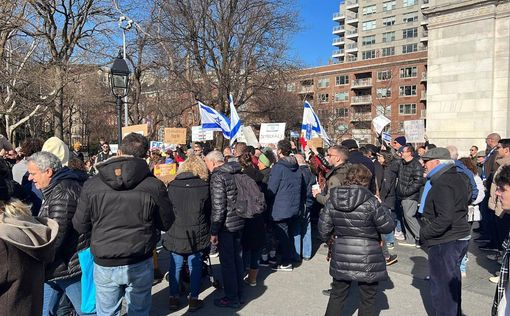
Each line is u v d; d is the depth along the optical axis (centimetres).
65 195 364
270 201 673
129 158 346
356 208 400
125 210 335
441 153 432
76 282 384
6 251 178
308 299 544
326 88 7962
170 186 490
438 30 1950
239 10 2417
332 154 616
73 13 1812
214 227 487
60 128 1848
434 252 432
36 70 1585
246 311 503
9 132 1694
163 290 580
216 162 534
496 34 1798
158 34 2419
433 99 1962
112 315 347
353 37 9362
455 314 423
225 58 2455
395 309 511
